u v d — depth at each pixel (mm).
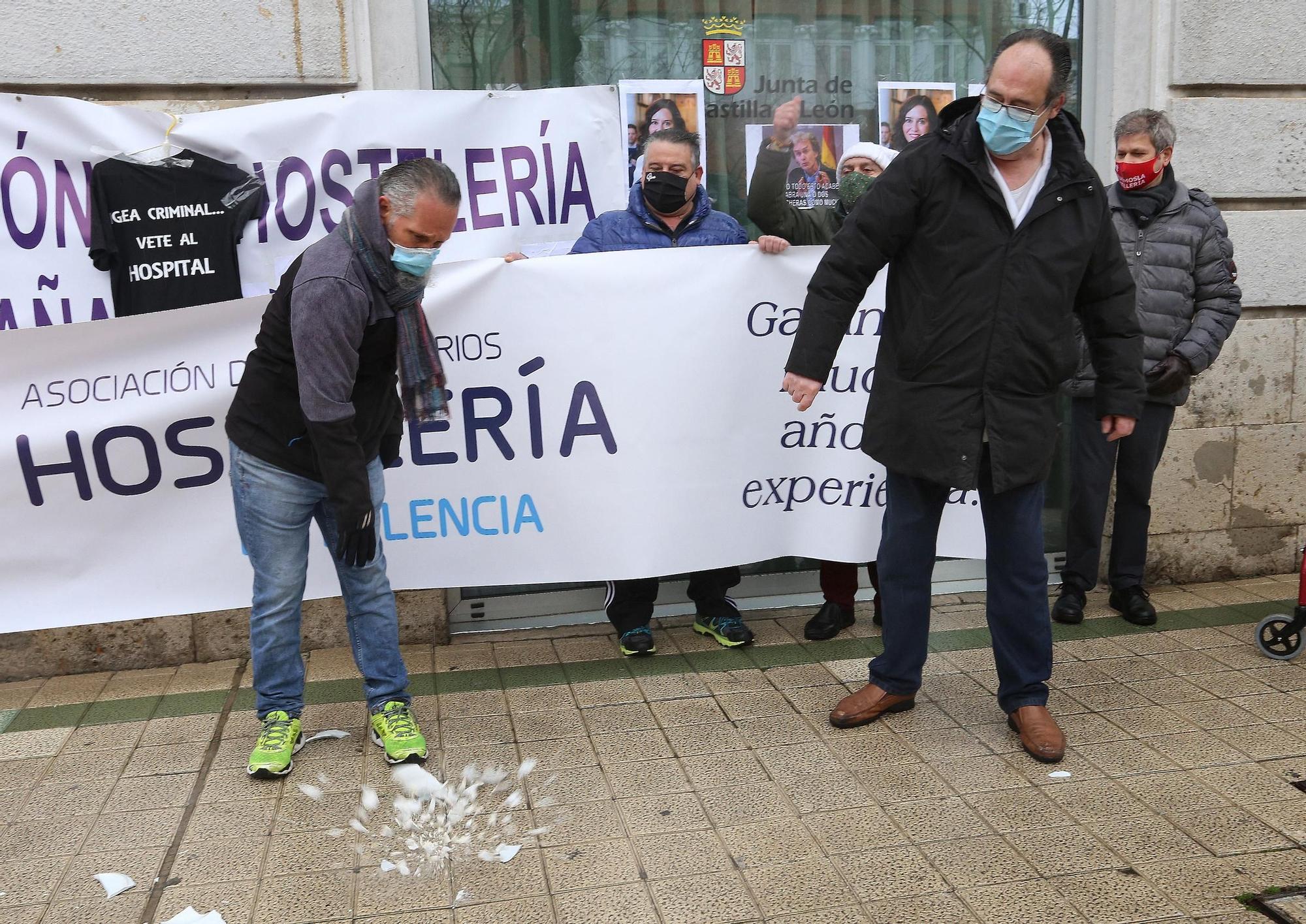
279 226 4105
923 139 3205
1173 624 4438
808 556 4266
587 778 3195
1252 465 5016
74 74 4004
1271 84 4836
